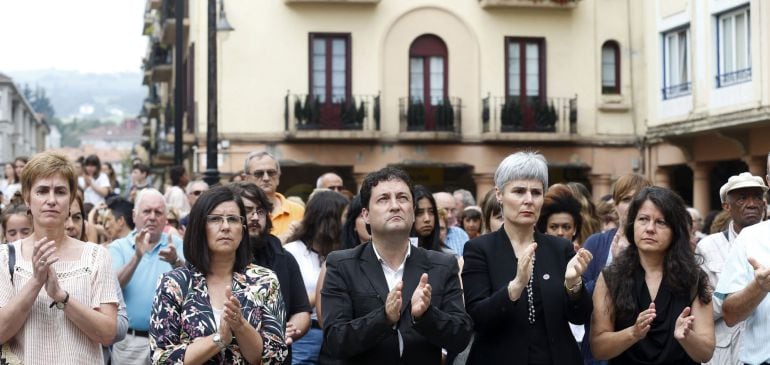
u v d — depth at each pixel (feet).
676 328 22.30
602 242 29.55
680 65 89.30
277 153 93.71
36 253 21.16
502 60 96.53
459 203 48.42
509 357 23.17
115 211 39.14
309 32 93.97
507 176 24.00
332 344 22.11
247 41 93.35
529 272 22.26
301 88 93.86
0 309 21.27
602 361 26.99
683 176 98.99
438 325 21.40
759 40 77.05
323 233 30.12
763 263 22.88
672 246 23.63
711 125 82.23
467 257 24.18
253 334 20.77
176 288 21.49
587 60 97.91
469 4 96.48
